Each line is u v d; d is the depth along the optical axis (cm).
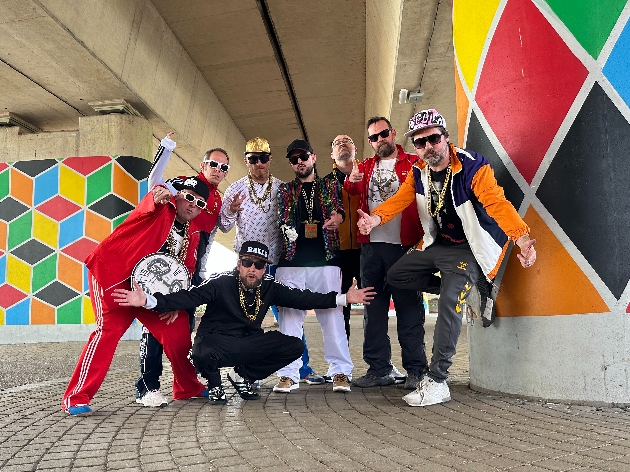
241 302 368
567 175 317
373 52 1191
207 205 416
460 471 197
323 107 1675
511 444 231
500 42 351
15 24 839
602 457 208
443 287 336
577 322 310
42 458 227
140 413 325
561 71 321
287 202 409
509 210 308
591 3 308
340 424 281
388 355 433
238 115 1716
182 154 1512
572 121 315
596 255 305
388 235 427
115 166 1144
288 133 1900
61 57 948
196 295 353
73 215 1141
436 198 344
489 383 367
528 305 334
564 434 245
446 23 805
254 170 421
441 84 1034
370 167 441
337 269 411
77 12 878
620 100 301
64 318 1116
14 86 1065
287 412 319
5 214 1154
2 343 1110
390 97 1121
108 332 335
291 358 383
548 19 325
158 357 365
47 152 1177
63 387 444
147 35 1112
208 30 1230
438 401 328
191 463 216
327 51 1333
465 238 342
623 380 294
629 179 299
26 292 1129
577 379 309
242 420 298
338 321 404
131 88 1084
